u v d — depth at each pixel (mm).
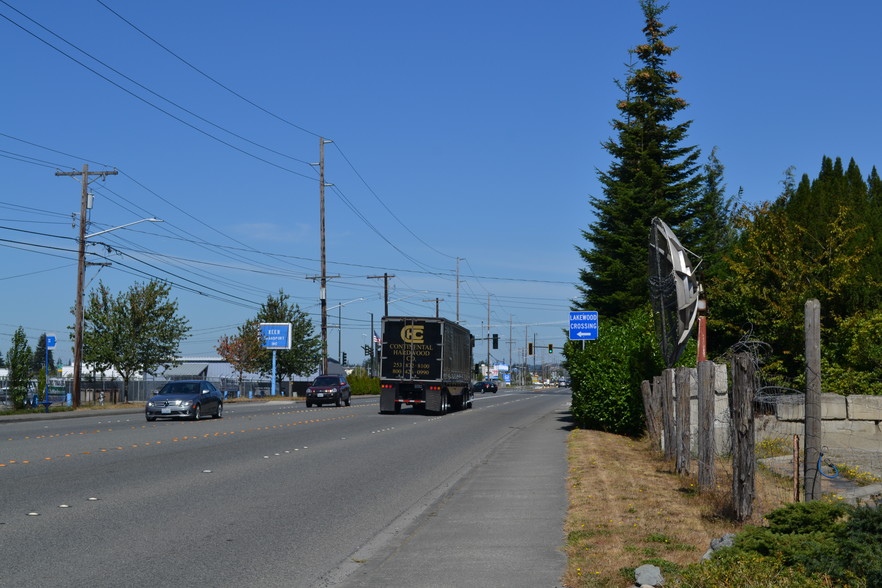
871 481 12516
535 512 11164
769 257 23672
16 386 44469
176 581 7793
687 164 41812
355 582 7578
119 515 11133
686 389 14273
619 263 38906
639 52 42469
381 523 10867
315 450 20703
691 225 40781
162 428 27734
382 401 39469
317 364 82938
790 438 15844
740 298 23828
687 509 10719
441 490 13938
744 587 6172
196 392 34031
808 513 7320
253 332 80375
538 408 49188
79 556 8734
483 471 16125
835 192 25797
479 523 10438
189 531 10195
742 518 9477
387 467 17297
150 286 57594
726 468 13859
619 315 38312
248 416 36625
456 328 43344
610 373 24266
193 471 15945
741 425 9539
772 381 19625
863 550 6262
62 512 11227
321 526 10641
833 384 19750
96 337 56125
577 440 22141
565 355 28828
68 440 22219
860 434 15898
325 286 62594
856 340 20344
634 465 16000
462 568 8016
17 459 17219
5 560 8484
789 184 49875
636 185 40438
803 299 21891
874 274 22797
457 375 43812
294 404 55781
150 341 57250
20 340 45000
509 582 7434
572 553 8406
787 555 6676
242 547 9344
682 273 17312
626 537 9016
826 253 22531
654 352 23531
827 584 6102
